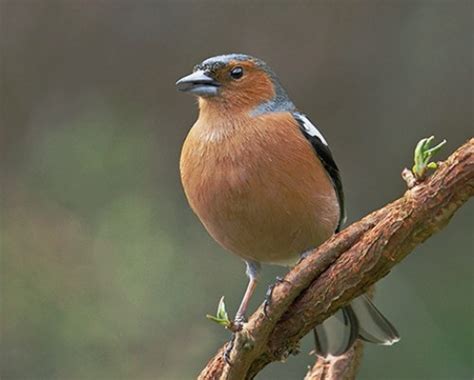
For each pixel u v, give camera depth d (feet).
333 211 27.89
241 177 26.50
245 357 21.06
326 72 55.31
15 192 43.39
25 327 38.32
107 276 39.17
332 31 55.67
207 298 40.65
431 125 54.03
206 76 28.09
